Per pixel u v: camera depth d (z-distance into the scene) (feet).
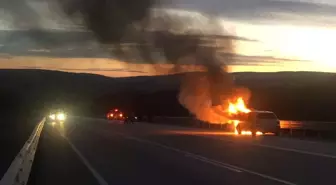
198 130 157.58
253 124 126.72
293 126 127.95
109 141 108.47
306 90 244.22
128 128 178.09
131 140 111.04
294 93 238.07
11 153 80.79
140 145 95.86
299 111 209.05
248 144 95.86
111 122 264.52
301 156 71.61
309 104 215.92
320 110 202.69
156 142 103.55
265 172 53.36
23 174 36.22
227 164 61.77
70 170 56.75
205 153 77.61
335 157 69.97
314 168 56.85
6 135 121.39
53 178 49.78
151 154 76.79
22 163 37.14
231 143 98.84
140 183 45.96
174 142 102.99
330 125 112.47
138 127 186.50
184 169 56.95
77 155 76.02
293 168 56.95
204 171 54.80
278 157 70.33
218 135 128.57
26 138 111.86
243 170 55.42
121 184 45.50
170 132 145.69
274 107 221.66
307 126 122.01
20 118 247.09
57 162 65.77
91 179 49.06
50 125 213.66
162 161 66.28
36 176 51.44
